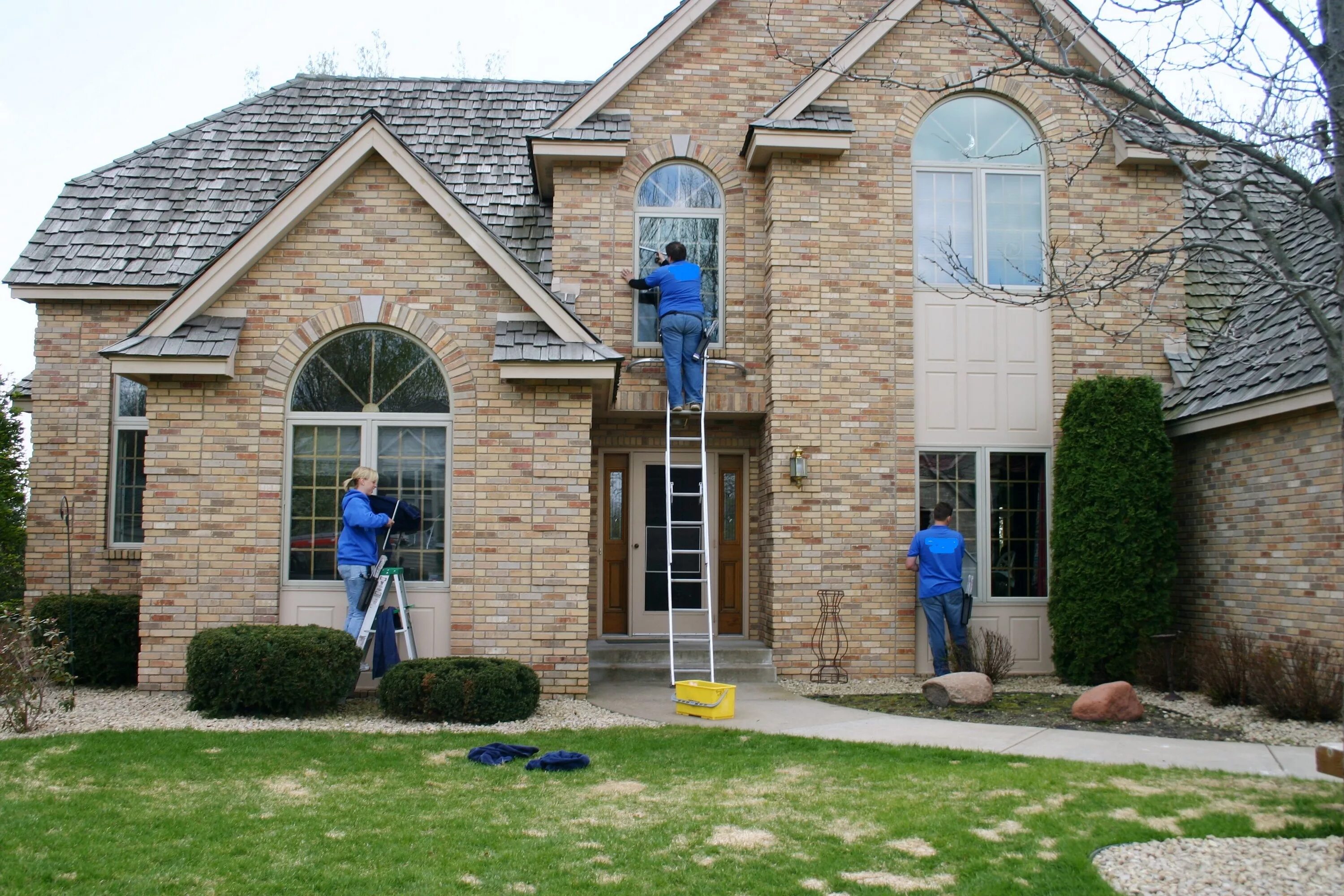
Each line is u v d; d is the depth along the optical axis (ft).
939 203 44.16
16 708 29.73
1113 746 28.89
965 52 44.14
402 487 37.19
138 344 35.32
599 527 45.78
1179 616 42.57
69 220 45.88
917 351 43.42
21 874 18.28
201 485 36.22
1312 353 35.01
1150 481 39.81
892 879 18.43
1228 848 19.75
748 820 21.66
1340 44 21.77
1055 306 41.01
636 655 41.06
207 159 49.29
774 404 42.32
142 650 35.91
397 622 36.45
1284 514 36.22
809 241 42.98
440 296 37.32
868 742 29.43
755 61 45.93
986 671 40.22
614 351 36.94
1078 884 18.04
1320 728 31.35
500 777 25.03
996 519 43.45
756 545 45.78
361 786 24.12
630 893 17.76
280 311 36.99
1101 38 42.86
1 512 66.80
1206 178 30.17
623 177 44.88
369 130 36.76
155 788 23.61
